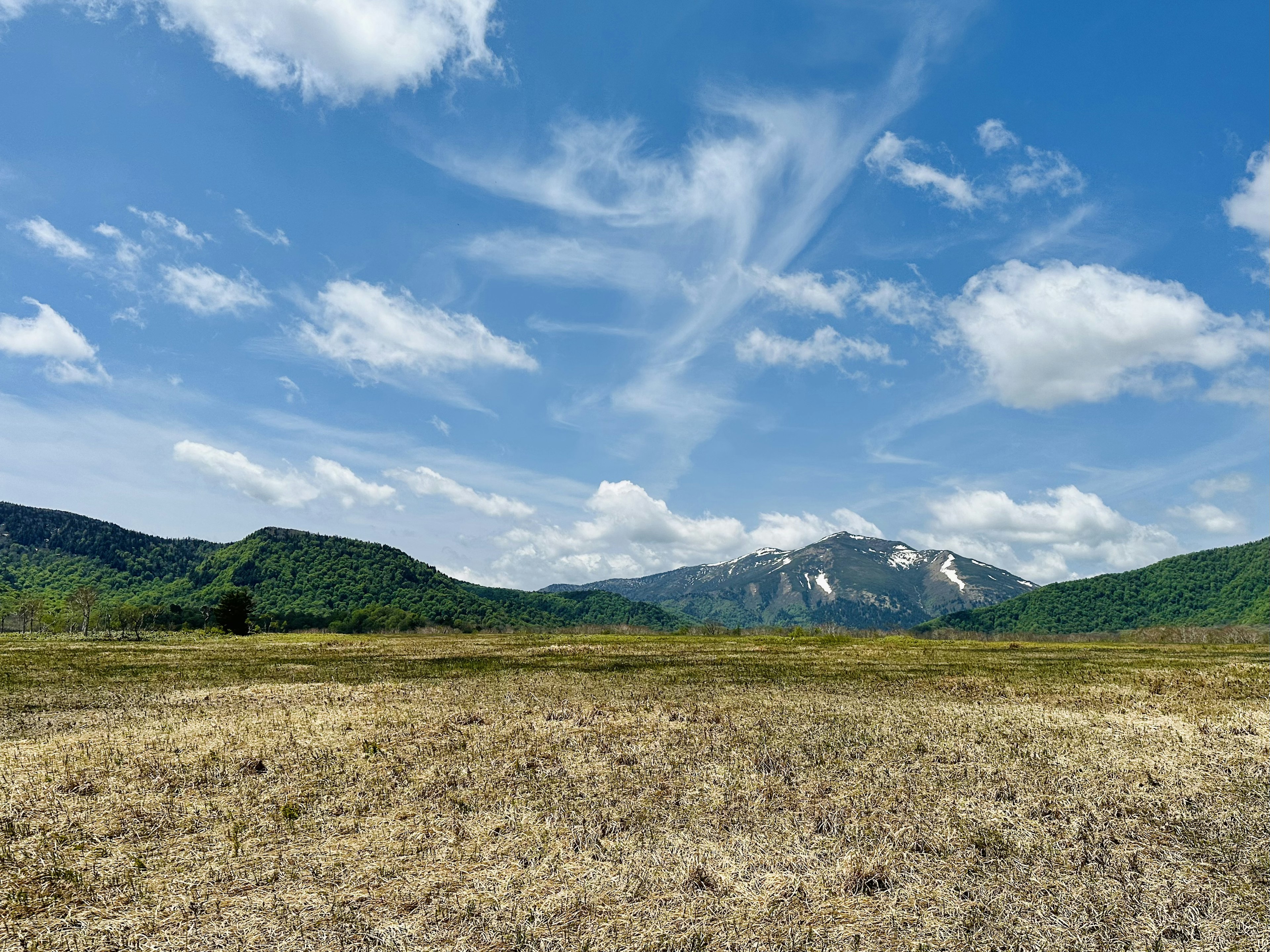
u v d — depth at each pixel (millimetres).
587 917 10531
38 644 89375
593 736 23484
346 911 10719
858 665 54156
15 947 9844
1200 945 9664
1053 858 12609
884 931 10109
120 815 15367
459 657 63906
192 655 67188
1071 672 47969
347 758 20438
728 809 15492
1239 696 34375
